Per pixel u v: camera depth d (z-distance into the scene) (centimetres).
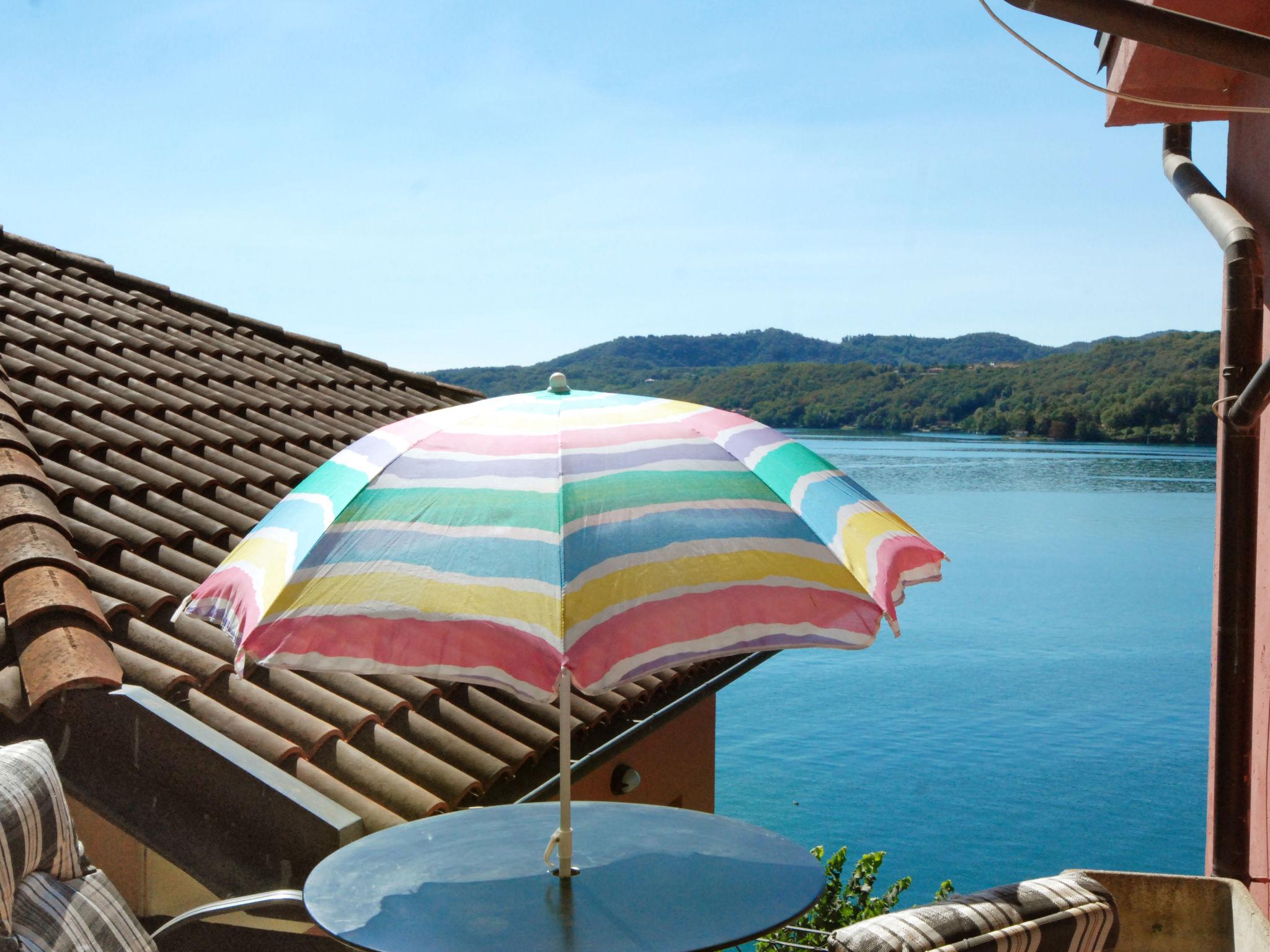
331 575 256
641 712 665
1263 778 501
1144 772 8169
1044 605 14100
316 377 1073
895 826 7225
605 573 248
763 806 7644
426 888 278
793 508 280
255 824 384
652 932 249
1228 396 483
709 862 296
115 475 638
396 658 257
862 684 10944
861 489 300
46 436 655
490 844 315
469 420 305
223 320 1160
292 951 427
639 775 805
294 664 259
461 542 257
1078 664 11338
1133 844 6800
